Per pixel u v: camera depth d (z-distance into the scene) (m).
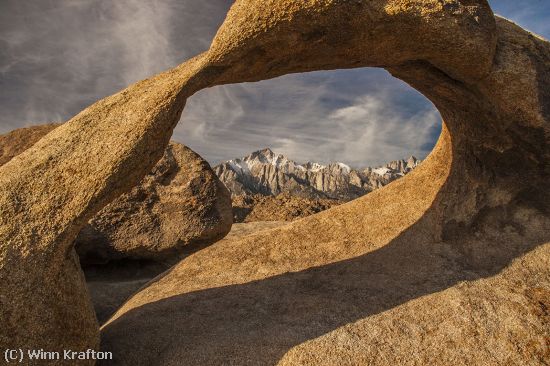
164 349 5.68
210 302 6.92
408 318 5.67
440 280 6.40
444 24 5.41
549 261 6.34
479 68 6.02
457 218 7.50
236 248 9.13
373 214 8.95
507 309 5.59
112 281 10.35
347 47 5.64
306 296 6.61
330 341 5.35
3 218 4.66
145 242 9.52
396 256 7.35
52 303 4.59
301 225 9.44
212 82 5.59
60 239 4.73
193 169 9.90
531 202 7.16
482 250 6.88
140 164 5.04
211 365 5.16
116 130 5.14
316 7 4.94
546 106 6.29
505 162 7.21
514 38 6.45
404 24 5.35
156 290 8.09
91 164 4.95
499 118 6.70
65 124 5.59
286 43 5.33
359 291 6.50
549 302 5.64
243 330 5.83
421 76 6.91
